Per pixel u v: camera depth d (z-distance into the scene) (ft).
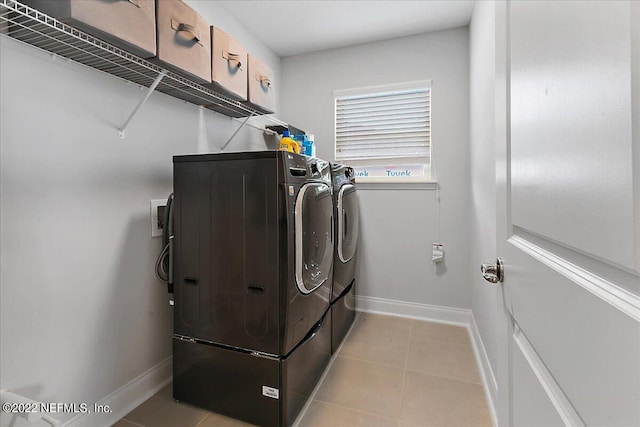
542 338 1.93
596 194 1.34
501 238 2.88
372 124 9.55
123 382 4.98
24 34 3.55
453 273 8.80
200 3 6.77
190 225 4.99
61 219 4.11
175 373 5.24
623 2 1.16
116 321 4.87
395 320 8.98
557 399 1.74
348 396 5.54
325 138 10.00
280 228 4.43
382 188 9.41
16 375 3.68
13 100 3.60
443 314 8.92
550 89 1.77
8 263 3.60
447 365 6.55
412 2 7.32
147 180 5.38
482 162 6.30
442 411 5.16
